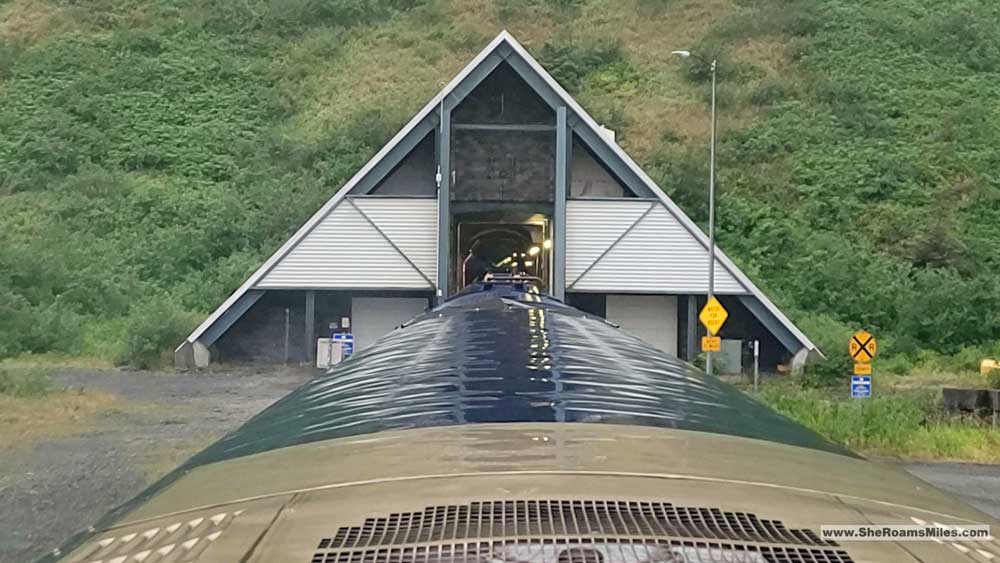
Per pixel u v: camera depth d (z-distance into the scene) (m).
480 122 28.03
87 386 22.84
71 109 50.19
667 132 45.94
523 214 28.48
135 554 2.21
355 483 2.56
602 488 2.38
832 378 26.91
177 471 3.49
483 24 60.16
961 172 41.94
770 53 54.06
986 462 14.23
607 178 28.86
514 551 1.89
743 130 45.69
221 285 35.78
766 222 38.19
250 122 49.47
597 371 4.81
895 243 37.69
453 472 2.58
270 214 40.47
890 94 48.19
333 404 4.30
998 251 37.41
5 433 15.52
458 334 6.51
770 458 3.10
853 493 2.72
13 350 30.02
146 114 49.81
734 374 27.67
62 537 8.93
